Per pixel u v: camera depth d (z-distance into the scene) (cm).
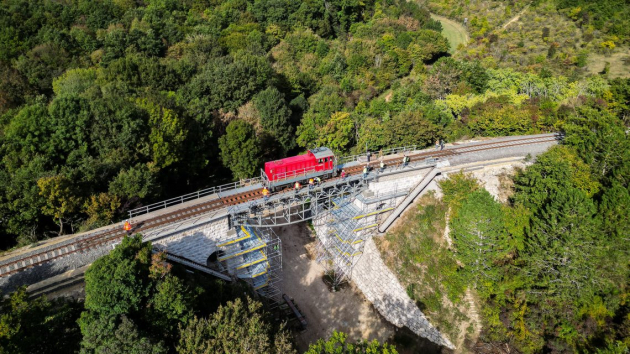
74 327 3541
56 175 4953
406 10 12925
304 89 10050
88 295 3453
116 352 2995
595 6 10869
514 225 5056
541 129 7619
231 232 5159
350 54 10625
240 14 12000
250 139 7044
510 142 7031
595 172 5306
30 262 4097
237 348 3275
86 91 6831
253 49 10231
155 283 3794
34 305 3244
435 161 6291
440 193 6109
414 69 10475
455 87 9056
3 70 7762
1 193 4712
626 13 10500
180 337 3538
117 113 5900
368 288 6141
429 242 5700
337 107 8419
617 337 4159
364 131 7962
